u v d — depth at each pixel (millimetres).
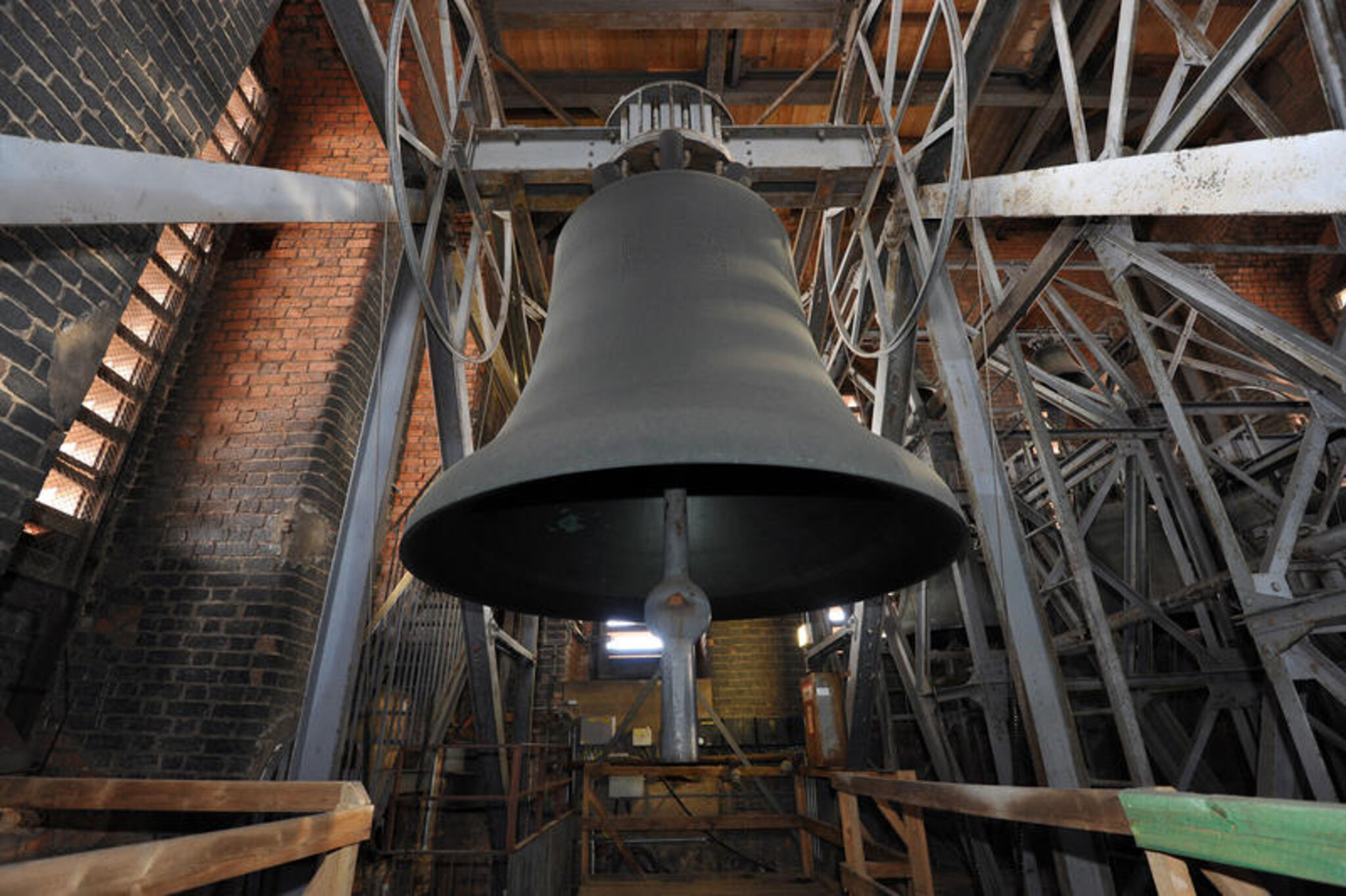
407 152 2752
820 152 3000
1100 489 6461
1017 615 2561
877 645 5094
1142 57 8672
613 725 7719
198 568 4207
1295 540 3393
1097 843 2273
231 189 1878
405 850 4340
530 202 3041
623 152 2533
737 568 2256
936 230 3109
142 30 2869
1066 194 2455
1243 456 7703
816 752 5980
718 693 9109
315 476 4488
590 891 5312
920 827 3037
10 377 2555
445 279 2973
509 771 4930
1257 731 5328
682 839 6957
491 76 3469
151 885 816
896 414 3449
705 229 2047
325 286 5176
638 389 1538
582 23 5277
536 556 2139
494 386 6645
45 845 3121
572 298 2004
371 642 3947
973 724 7492
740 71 6934
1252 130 10102
